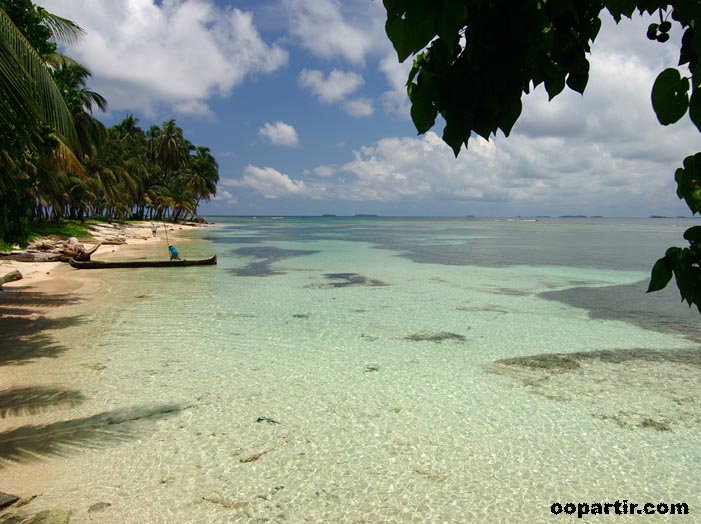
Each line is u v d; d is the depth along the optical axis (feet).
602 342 35.53
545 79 4.23
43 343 33.55
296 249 123.13
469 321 41.91
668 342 35.63
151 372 28.14
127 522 15.30
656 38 3.55
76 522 15.21
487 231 258.16
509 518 15.85
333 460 19.08
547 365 30.35
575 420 22.66
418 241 161.68
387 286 60.75
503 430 21.66
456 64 3.77
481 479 17.95
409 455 19.54
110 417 22.38
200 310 45.37
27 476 17.63
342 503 16.47
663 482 17.84
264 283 62.69
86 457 18.99
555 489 17.40
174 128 244.42
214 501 16.46
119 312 43.83
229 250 118.11
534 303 50.26
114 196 164.76
